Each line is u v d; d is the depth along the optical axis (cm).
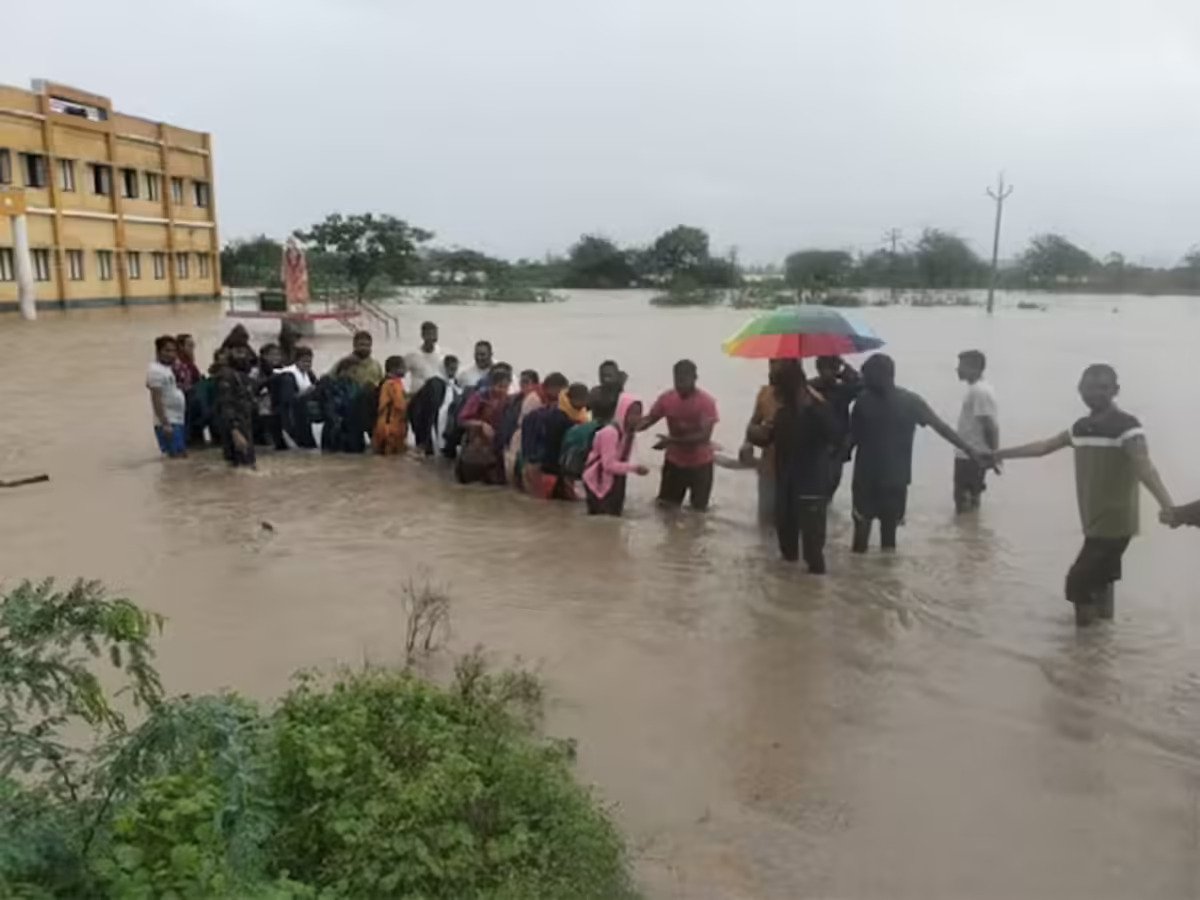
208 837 348
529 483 1138
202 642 684
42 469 1266
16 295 4312
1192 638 713
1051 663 668
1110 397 713
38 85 4559
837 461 1013
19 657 359
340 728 443
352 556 895
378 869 373
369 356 1416
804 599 791
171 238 5659
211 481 1201
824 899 416
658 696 611
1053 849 455
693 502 1087
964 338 3747
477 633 711
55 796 372
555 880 383
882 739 559
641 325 4581
